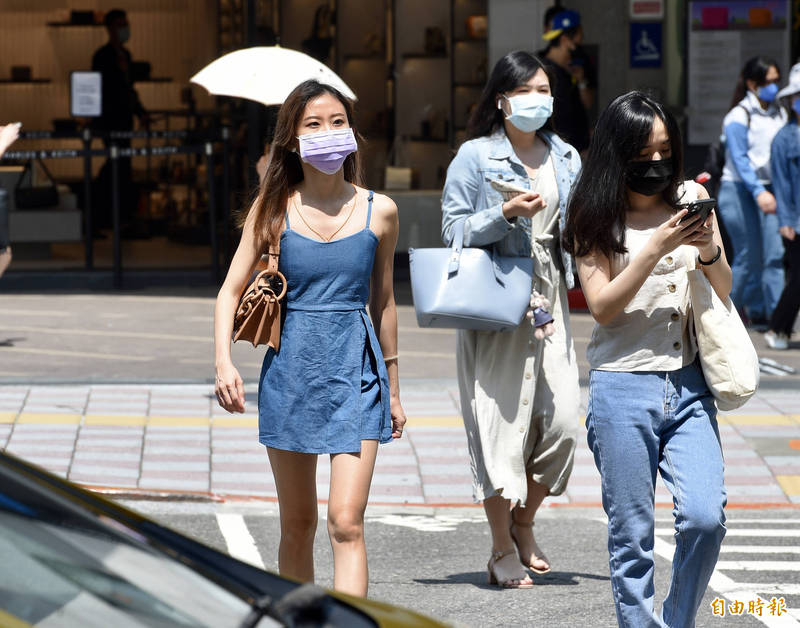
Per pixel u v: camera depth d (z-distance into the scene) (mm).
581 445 22797
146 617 6613
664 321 11742
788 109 29344
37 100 41406
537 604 15016
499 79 15297
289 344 12070
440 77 40375
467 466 21625
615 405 11781
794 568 16734
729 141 31078
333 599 7207
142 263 41062
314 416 11969
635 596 11742
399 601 15148
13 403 24734
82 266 40969
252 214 12312
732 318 11664
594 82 37562
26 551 6797
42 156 40656
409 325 34000
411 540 18156
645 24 37688
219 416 24156
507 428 15180
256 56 23531
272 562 16859
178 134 41344
